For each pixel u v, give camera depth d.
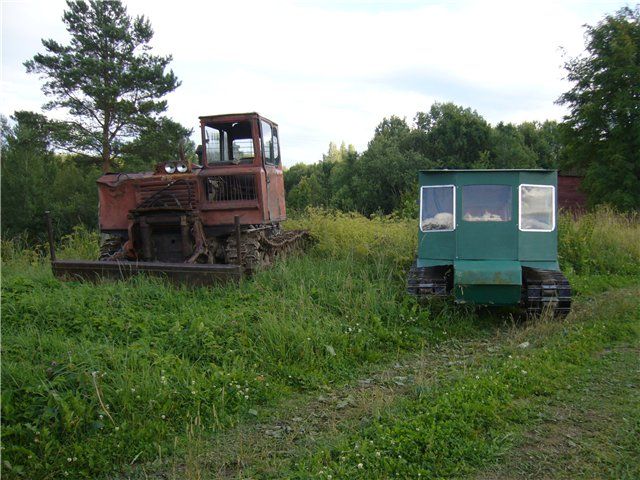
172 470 4.04
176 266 8.27
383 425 4.41
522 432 4.34
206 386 5.14
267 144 10.62
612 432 4.29
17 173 31.95
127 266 8.45
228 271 8.12
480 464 3.88
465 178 7.88
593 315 7.75
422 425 4.29
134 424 4.49
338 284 8.55
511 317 7.68
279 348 6.12
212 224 9.64
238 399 5.08
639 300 8.85
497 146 39.50
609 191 27.97
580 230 13.28
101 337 6.00
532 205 7.80
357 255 10.76
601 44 28.98
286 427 4.68
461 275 7.34
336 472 3.79
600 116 29.03
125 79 29.89
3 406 4.27
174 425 4.66
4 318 6.31
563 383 5.27
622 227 15.63
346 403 5.15
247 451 4.27
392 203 36.62
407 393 5.29
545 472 3.78
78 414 4.36
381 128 49.44
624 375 5.50
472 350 6.72
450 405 4.64
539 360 5.86
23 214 31.84
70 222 33.88
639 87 27.23
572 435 4.27
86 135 30.66
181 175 9.48
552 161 44.75
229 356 5.84
